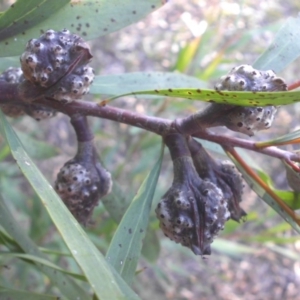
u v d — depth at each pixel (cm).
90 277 10
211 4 52
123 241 13
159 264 43
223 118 13
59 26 15
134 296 10
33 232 29
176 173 14
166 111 37
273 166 48
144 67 51
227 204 15
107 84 18
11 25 14
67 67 13
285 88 13
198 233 13
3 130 12
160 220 14
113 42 52
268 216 34
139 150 38
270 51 16
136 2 15
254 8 53
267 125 13
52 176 43
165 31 54
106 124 45
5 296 15
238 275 45
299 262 47
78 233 10
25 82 14
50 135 46
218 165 15
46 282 32
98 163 15
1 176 32
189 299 43
